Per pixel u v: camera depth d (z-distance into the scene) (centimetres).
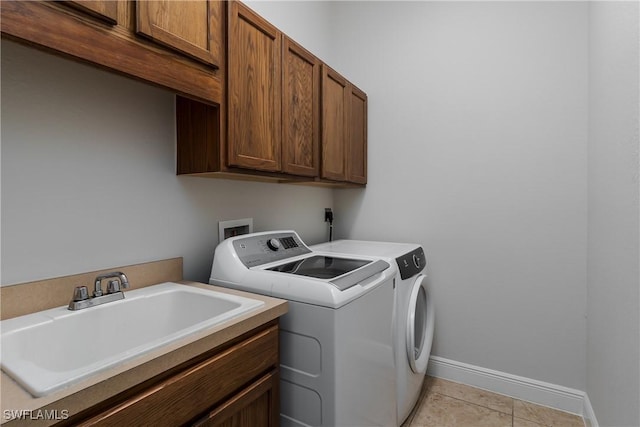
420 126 220
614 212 125
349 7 246
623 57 114
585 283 175
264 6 184
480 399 190
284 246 159
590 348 165
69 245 100
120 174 114
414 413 177
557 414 176
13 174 88
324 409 105
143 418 64
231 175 136
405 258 169
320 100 174
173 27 94
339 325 104
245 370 90
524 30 187
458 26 206
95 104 107
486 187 199
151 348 68
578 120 175
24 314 88
